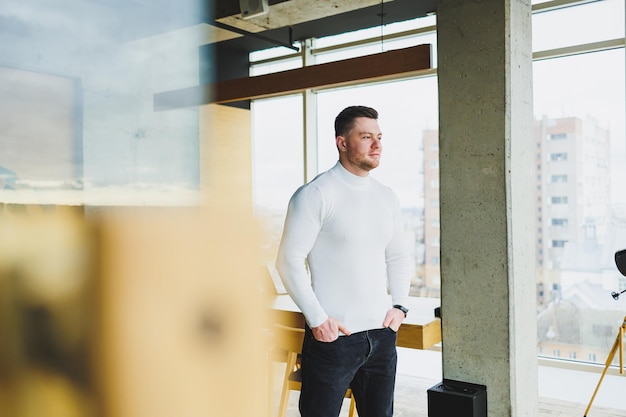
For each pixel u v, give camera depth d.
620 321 4.73
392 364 2.33
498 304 3.12
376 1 5.03
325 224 2.20
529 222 3.27
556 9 4.89
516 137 3.15
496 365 3.13
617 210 4.71
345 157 2.23
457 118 3.22
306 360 2.27
